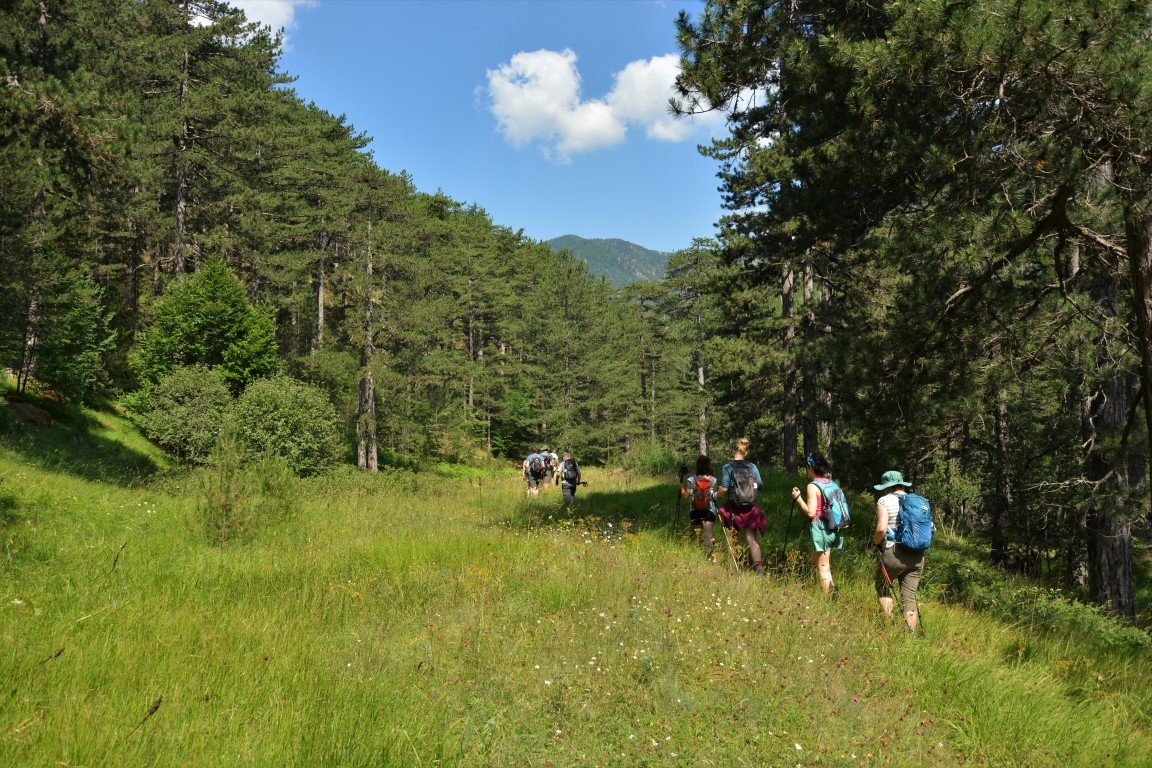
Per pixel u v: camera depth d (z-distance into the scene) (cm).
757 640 531
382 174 3738
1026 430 1803
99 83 1122
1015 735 430
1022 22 576
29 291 1938
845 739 393
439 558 806
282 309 4372
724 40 942
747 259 1958
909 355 997
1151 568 2077
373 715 363
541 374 5956
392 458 4438
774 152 1423
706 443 5928
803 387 2033
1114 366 1048
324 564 748
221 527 881
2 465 1184
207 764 282
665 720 402
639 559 795
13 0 1223
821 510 718
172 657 405
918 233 821
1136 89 584
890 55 653
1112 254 849
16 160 1088
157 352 2927
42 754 269
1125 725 465
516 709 408
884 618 608
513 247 7538
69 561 648
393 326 3669
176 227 3184
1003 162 720
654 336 6944
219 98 3184
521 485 2064
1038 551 1964
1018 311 977
